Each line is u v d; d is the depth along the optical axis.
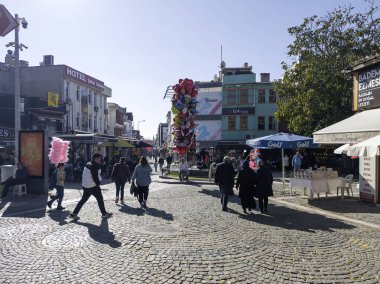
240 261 5.90
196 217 9.80
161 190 16.59
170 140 66.69
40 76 35.84
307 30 26.94
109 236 7.50
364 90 13.03
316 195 14.80
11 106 28.88
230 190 11.10
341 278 5.21
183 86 20.69
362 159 12.80
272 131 41.62
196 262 5.82
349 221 9.36
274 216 10.09
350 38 25.45
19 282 4.98
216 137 42.91
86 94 41.84
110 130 57.06
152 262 5.81
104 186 18.61
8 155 23.62
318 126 26.92
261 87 41.88
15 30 17.11
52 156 14.70
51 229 8.18
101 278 5.12
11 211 10.70
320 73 25.19
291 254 6.32
